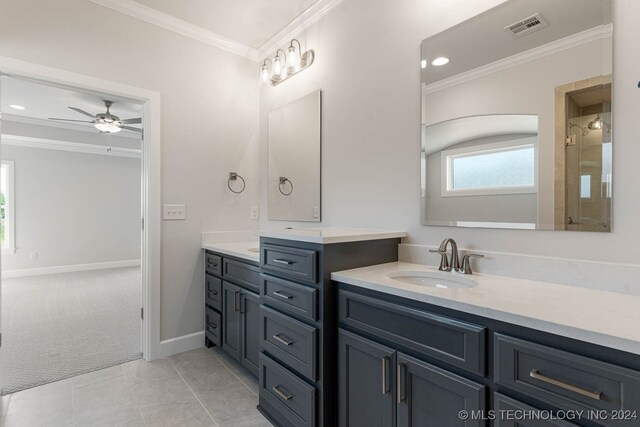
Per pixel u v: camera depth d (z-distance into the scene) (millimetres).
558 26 1335
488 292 1146
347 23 2205
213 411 1833
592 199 1242
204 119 2777
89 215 6254
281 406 1665
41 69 2055
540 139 1370
